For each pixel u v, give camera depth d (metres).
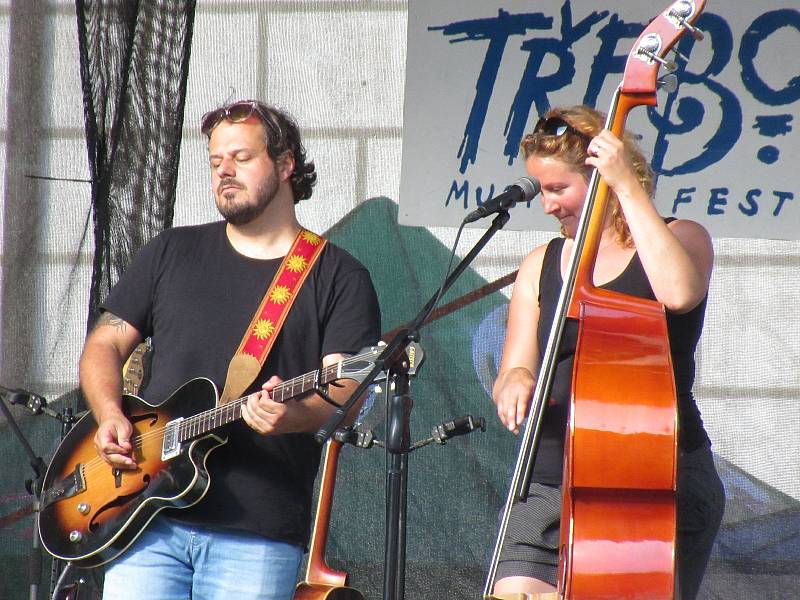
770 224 15.45
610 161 8.96
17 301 15.79
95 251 15.05
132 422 11.17
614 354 8.70
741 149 15.55
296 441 10.84
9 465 15.92
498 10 16.12
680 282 8.88
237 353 10.93
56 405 15.79
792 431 15.16
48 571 15.87
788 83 15.49
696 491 9.38
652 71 9.12
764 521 14.96
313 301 11.16
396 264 16.23
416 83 16.22
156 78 15.16
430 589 15.48
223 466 10.70
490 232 9.91
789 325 15.40
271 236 11.48
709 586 14.87
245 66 16.52
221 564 10.52
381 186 16.39
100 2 15.30
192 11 15.25
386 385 10.08
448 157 16.16
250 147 11.26
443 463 15.73
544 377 9.04
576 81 15.95
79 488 11.22
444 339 16.00
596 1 15.92
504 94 16.09
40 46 15.90
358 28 16.48
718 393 15.38
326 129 16.48
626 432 8.44
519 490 9.04
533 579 9.37
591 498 8.45
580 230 9.05
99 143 15.16
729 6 15.61
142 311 11.59
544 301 10.12
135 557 10.70
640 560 8.34
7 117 15.84
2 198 15.85
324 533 12.85
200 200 16.33
